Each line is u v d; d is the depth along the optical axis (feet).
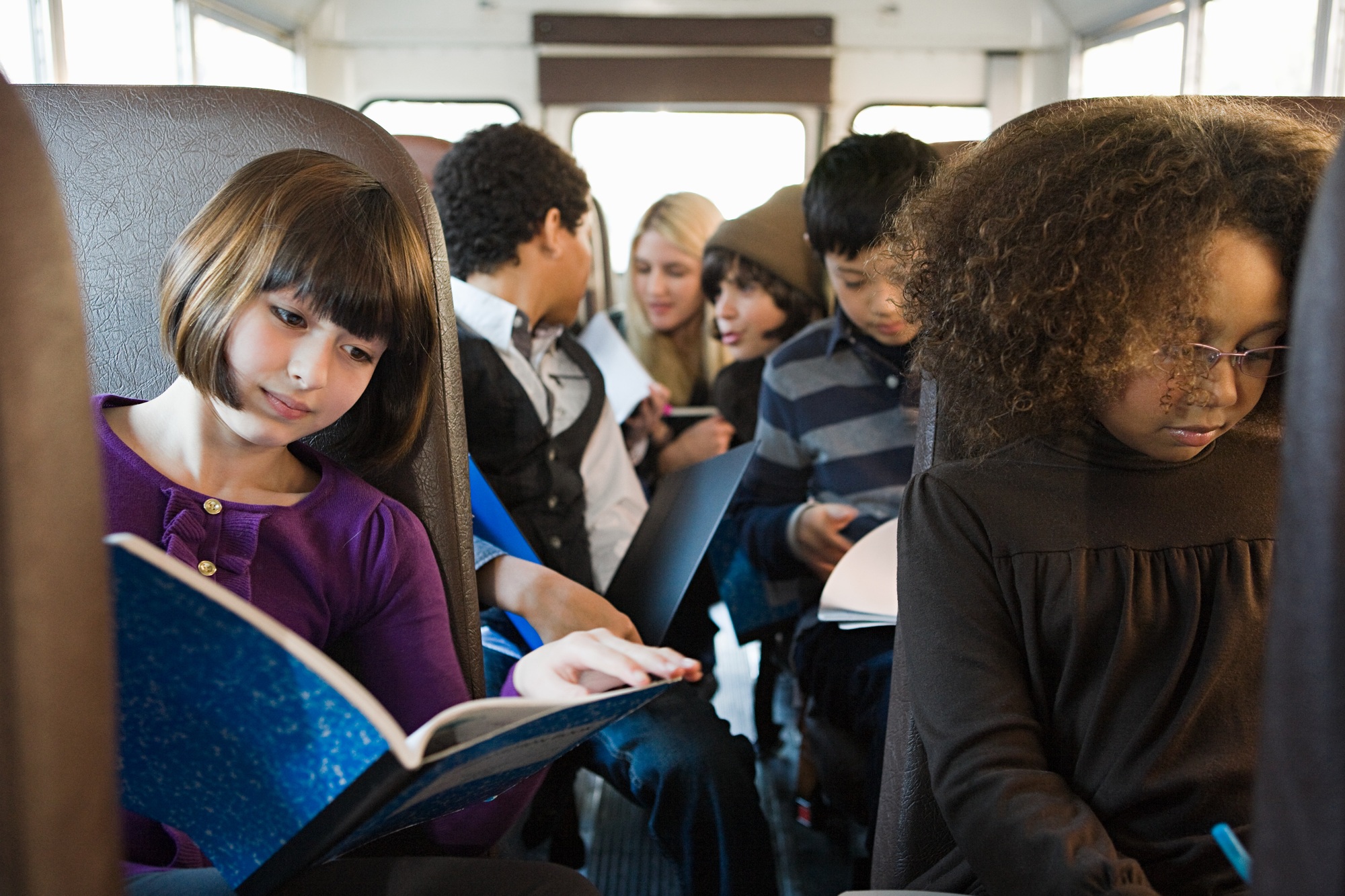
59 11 8.66
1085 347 2.45
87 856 1.33
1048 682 2.66
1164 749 2.50
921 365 2.94
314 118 3.12
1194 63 12.17
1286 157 2.36
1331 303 1.12
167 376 3.19
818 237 5.58
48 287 1.27
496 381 4.89
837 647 4.91
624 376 8.16
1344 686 1.09
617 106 14.52
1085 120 2.62
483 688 3.38
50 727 1.26
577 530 5.23
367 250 2.60
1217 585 2.65
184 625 1.71
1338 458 1.10
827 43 14.48
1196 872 2.39
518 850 4.63
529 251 5.24
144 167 3.15
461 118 14.66
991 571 2.69
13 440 1.21
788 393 6.06
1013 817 2.31
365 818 1.89
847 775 4.93
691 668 2.67
